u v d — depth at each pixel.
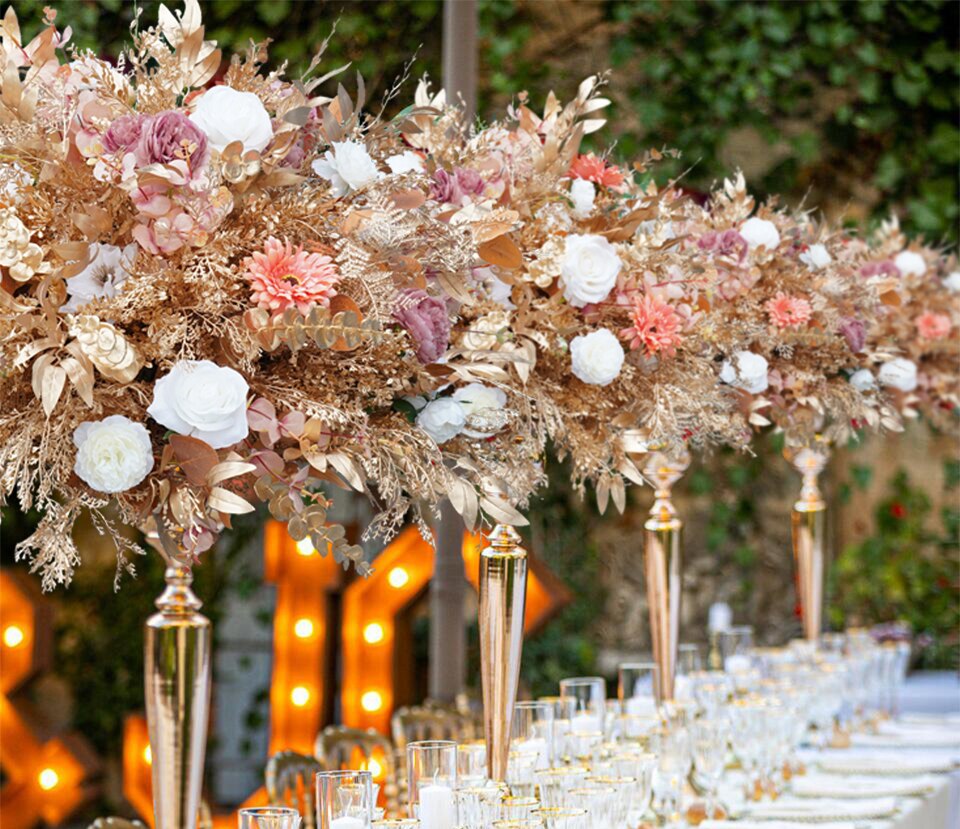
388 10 6.12
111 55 5.60
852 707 5.23
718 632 4.86
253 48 2.63
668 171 6.71
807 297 4.17
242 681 7.57
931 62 6.84
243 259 2.49
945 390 5.28
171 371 2.43
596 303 3.19
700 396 3.32
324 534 2.54
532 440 3.00
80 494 2.47
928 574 7.85
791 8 6.75
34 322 2.38
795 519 5.33
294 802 3.63
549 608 6.04
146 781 6.61
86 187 2.44
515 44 6.54
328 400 2.57
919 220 7.04
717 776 3.88
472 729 4.26
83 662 7.57
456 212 2.83
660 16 6.75
